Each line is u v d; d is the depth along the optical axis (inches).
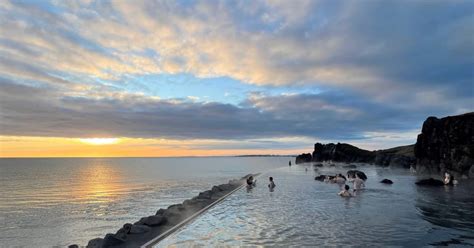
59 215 1186.0
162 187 2255.2
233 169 5285.4
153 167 6732.3
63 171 5196.9
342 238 524.7
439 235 536.4
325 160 5191.9
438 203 895.1
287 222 658.8
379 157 3978.8
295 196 1095.0
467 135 1993.1
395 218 685.3
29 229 940.6
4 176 3909.9
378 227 601.0
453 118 2127.2
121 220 1056.8
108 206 1379.2
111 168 6348.4
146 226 585.0
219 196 1109.1
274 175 2272.4
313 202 945.5
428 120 2325.3
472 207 822.5
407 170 2741.1
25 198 1780.3
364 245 482.3
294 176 2156.7
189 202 930.7
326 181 1681.8
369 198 1011.3
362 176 1754.4
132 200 1565.0
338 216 717.9
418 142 2383.1
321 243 497.0
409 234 544.4
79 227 952.9
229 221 673.0
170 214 729.0
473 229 579.2
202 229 598.9
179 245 489.4
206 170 5054.1
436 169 2154.3
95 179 3262.8
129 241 510.0
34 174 4360.2
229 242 506.0
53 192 2078.0
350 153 4778.5
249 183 1491.1
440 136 2170.3
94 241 504.7
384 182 1533.0
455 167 1969.7
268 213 768.3
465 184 1441.9
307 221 666.2
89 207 1369.3
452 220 659.4
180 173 4220.0
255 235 550.9
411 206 844.6
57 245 754.2
